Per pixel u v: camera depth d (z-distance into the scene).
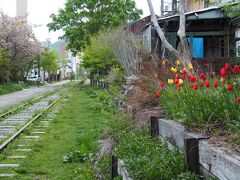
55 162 8.98
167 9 26.12
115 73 25.34
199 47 19.31
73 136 12.47
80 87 50.78
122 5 55.06
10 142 11.14
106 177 7.27
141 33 23.64
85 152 9.30
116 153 6.93
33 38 57.25
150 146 6.57
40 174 8.09
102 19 54.09
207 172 4.43
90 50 39.12
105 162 7.84
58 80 108.69
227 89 5.15
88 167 8.31
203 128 5.27
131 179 5.32
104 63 33.00
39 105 24.94
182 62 10.15
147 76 10.11
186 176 4.64
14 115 19.03
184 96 6.59
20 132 12.84
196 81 6.54
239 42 16.19
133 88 11.35
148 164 5.36
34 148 10.46
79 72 141.88
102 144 8.98
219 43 17.64
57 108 22.44
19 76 58.44
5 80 47.75
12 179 7.64
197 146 4.74
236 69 5.55
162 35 11.92
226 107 5.12
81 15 55.03
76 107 22.83
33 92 42.38
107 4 54.91
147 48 17.83
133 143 6.86
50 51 82.44
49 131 13.70
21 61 52.91
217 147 4.24
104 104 21.42
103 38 33.59
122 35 21.59
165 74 9.83
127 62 17.34
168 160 5.27
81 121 16.28
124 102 12.78
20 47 50.44
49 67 83.56
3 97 34.00
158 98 8.59
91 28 55.06
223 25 16.88
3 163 8.92
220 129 5.03
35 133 13.22
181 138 5.45
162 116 7.34
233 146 4.26
